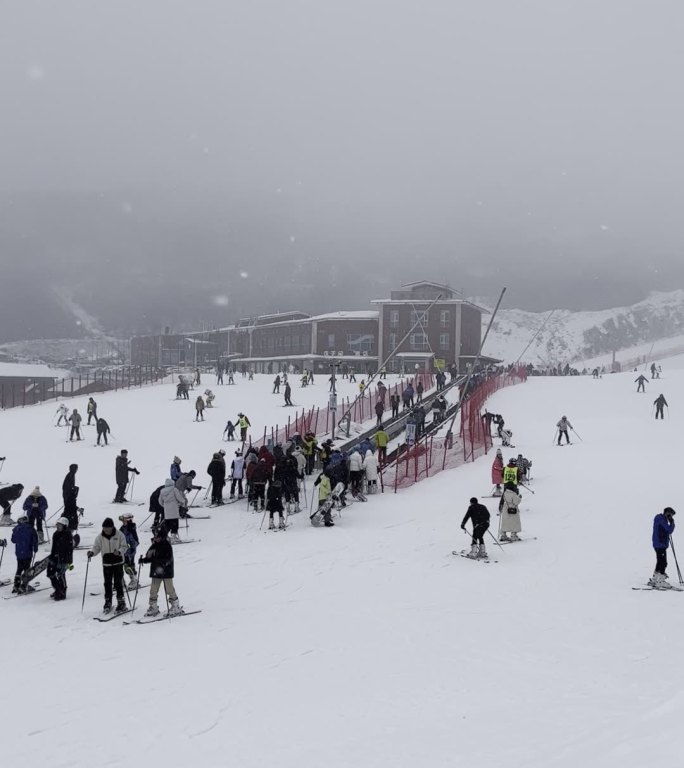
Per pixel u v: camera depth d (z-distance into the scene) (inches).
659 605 512.7
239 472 1001.5
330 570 633.0
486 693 359.6
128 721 335.0
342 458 980.6
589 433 1470.2
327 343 4279.0
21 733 324.2
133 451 1354.6
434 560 665.0
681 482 1011.3
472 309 4109.3
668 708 319.3
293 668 401.1
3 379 3612.2
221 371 2518.5
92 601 551.5
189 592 568.4
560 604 520.1
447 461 1222.9
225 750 304.2
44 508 748.6
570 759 273.7
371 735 314.0
